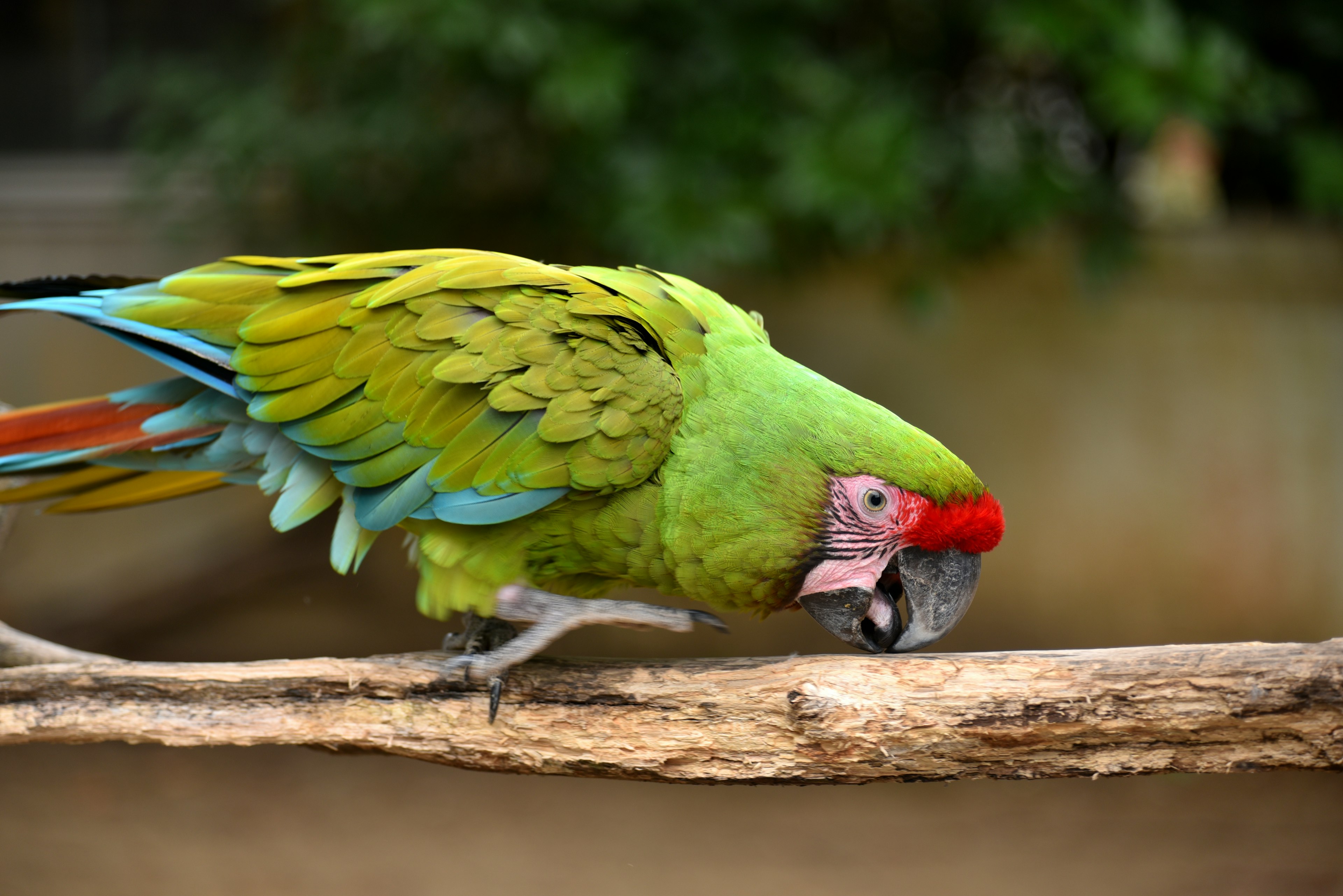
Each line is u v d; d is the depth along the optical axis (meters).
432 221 11.92
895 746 3.91
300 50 11.06
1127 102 9.16
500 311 4.43
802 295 12.61
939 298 10.91
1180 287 12.95
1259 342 12.88
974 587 4.48
